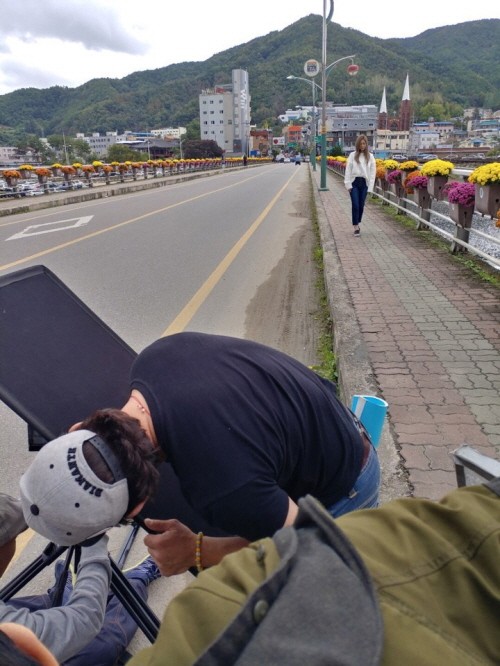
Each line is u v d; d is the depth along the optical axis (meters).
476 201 6.89
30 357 1.72
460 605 0.73
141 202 19.33
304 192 23.62
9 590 1.87
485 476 1.37
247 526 1.35
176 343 1.54
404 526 0.82
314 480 1.59
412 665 0.65
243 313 6.10
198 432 1.35
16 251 9.77
